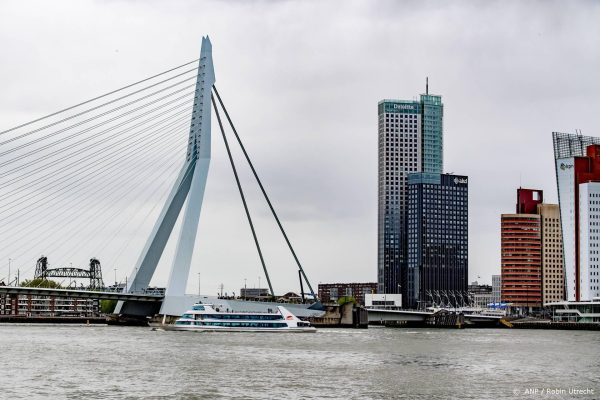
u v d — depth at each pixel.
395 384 147.88
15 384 141.88
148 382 145.25
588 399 134.88
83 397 129.50
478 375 162.75
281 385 144.12
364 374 160.75
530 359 199.25
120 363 172.88
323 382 148.62
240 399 129.88
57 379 147.88
